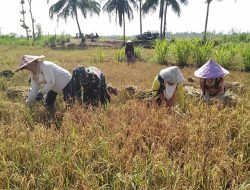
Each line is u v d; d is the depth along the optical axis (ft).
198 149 15.33
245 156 15.74
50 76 21.30
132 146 15.26
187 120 19.08
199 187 13.28
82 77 21.68
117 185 13.05
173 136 16.21
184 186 12.68
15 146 15.39
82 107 20.58
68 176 13.87
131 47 58.90
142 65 54.54
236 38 123.13
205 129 17.06
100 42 143.23
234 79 41.01
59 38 148.56
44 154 14.85
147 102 22.31
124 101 26.55
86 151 14.80
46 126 19.31
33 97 22.00
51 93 23.04
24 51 90.48
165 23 136.15
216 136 16.89
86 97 22.66
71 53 82.74
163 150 14.83
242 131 16.90
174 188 12.60
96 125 17.90
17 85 32.89
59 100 25.22
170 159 14.49
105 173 13.93
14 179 13.25
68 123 18.12
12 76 37.22
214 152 14.87
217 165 14.15
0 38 144.66
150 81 37.22
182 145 16.14
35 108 22.26
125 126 17.56
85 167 14.14
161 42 63.26
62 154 14.96
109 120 18.69
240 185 13.15
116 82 36.52
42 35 172.24
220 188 12.98
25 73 38.04
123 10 152.15
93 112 20.44
